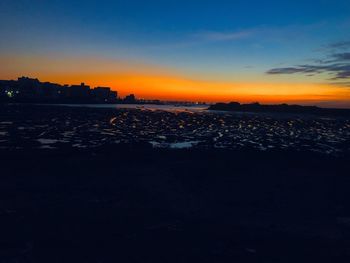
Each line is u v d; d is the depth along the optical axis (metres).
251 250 12.73
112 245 12.74
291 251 12.76
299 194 20.45
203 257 12.04
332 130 69.50
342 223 15.82
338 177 25.17
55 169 25.03
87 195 19.02
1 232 13.42
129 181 22.33
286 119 108.75
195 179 23.45
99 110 139.00
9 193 18.75
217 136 52.50
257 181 23.31
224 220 15.86
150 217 15.93
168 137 49.69
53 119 78.94
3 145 36.38
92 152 33.19
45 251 11.98
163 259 11.80
